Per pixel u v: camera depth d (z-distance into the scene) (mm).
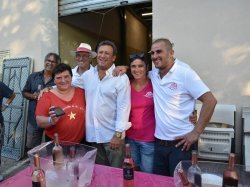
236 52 3100
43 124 2143
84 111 2369
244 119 2941
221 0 3125
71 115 2258
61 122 2223
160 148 2230
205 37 3234
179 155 2119
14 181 1641
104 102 2334
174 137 2127
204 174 1437
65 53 4828
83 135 2400
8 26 4781
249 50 3039
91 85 2383
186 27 3324
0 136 3387
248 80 3066
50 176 1428
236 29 3082
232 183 1246
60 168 1458
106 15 5875
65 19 4734
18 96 4473
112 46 2332
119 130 2289
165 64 2098
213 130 2924
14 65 4633
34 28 4496
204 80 3275
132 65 2318
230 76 3148
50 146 1716
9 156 4398
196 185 1365
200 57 3277
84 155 1636
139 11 6566
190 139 2010
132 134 2428
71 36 4945
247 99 3082
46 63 3578
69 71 2305
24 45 4625
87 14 5301
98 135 2375
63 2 4449
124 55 6516
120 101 2299
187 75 2039
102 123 2373
